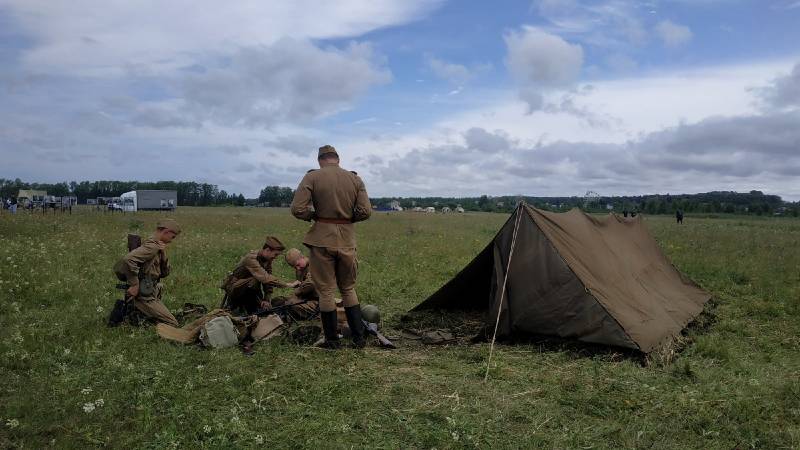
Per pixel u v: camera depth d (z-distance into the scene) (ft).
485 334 20.51
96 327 19.36
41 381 14.48
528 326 19.83
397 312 25.34
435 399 14.37
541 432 12.62
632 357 17.98
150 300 19.88
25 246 36.47
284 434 12.21
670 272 27.32
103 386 14.38
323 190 18.62
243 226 69.15
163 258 20.72
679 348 19.13
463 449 11.84
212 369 15.88
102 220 72.23
